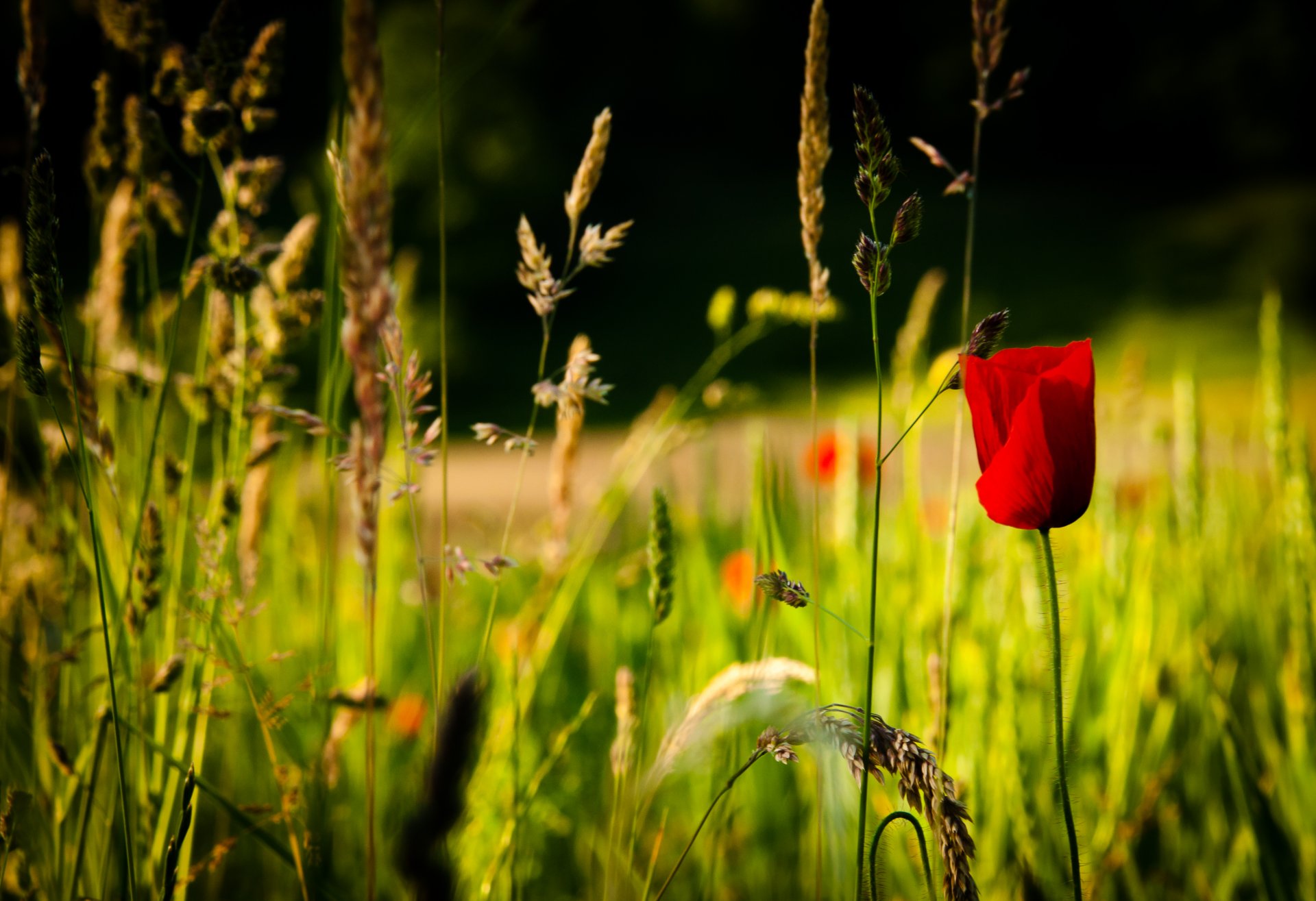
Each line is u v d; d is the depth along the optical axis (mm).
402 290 960
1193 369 1002
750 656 802
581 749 1029
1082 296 9945
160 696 751
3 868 689
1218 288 9914
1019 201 13844
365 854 888
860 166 618
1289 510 848
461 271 8852
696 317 9914
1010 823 855
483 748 801
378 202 556
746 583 900
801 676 679
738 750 802
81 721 799
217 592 727
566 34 12453
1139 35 15016
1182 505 1015
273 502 992
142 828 743
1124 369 1130
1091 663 967
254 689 894
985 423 649
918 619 899
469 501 3436
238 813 706
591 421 6734
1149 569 969
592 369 683
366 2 550
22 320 645
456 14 7363
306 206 816
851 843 788
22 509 875
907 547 1005
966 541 894
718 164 15859
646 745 979
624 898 863
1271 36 13711
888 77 15953
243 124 743
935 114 15672
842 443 995
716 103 16484
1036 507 636
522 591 1377
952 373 646
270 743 732
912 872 832
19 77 727
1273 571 1102
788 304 921
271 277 777
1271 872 789
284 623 1005
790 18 16297
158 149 745
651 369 8500
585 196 680
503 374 8328
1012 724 832
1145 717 1023
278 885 866
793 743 641
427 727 892
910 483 1011
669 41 16328
